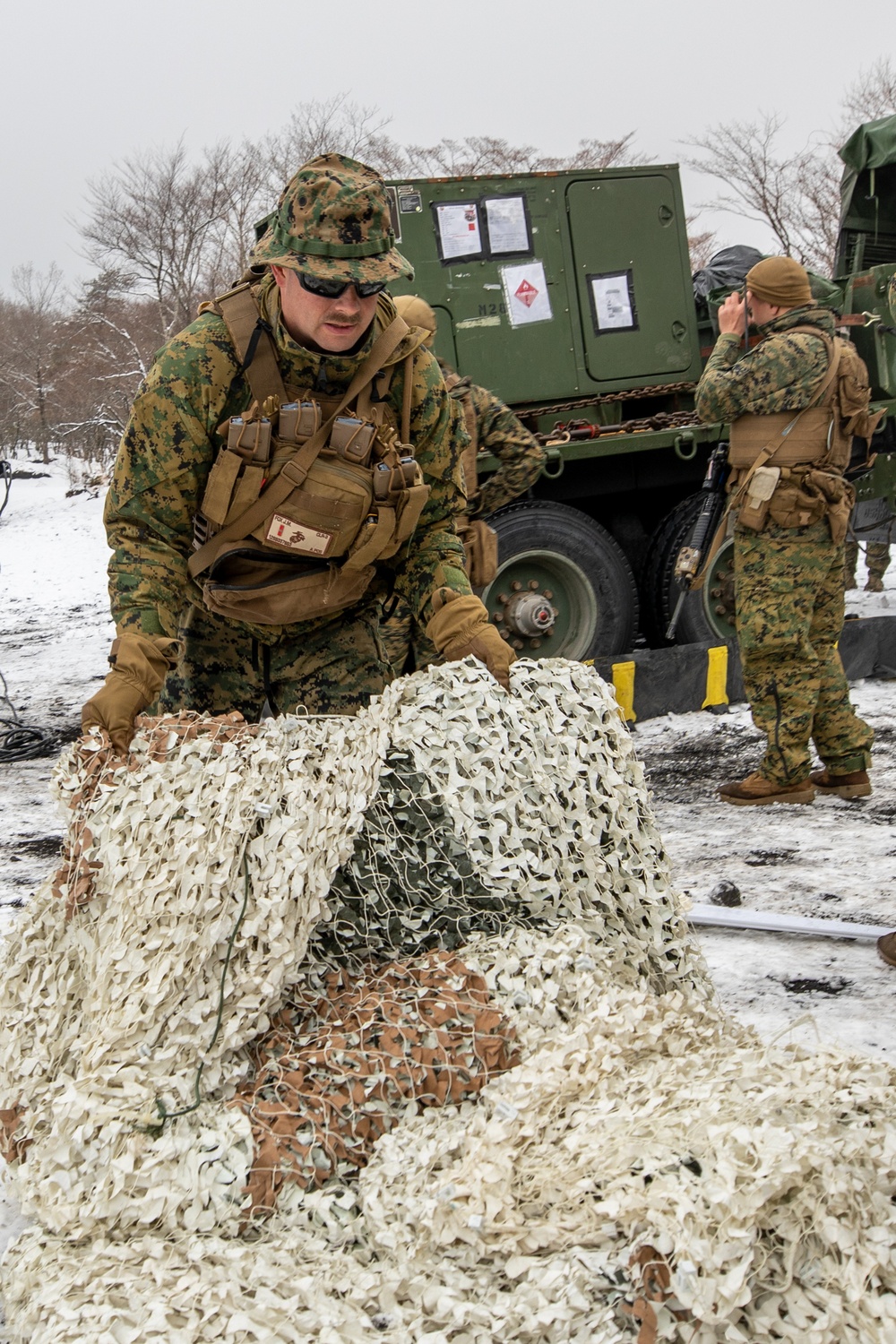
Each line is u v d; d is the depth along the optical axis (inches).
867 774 185.8
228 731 75.3
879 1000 108.7
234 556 87.4
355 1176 67.2
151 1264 59.8
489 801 78.9
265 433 80.7
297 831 71.6
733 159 833.5
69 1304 57.2
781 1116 59.9
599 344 250.4
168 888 70.2
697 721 223.8
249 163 1051.9
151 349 1135.6
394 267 78.2
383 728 76.9
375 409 85.4
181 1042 68.3
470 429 151.1
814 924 123.9
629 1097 66.8
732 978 114.2
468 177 237.0
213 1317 56.0
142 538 83.1
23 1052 74.4
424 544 93.0
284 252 77.6
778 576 163.3
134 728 77.2
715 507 199.9
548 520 229.0
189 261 1081.4
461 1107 70.0
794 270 162.6
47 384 1337.4
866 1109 63.1
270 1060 71.7
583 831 82.0
